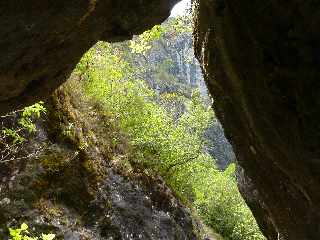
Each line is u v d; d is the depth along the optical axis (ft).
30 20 14.58
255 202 27.02
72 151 39.11
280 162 20.25
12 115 34.68
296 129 18.39
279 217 23.22
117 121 51.13
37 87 18.94
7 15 13.82
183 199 55.67
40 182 35.55
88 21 17.13
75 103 44.60
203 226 64.49
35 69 17.34
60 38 16.58
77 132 40.91
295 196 21.06
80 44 18.38
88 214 38.24
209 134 136.67
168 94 65.82
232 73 20.16
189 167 54.60
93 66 47.29
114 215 40.60
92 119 46.34
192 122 53.98
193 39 23.89
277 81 18.21
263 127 19.95
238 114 21.70
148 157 51.08
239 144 23.09
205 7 20.39
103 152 44.29
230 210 76.43
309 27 16.63
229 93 21.31
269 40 17.87
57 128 39.06
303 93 17.56
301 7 16.48
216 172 75.36
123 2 18.02
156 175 50.60
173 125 54.60
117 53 53.47
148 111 52.06
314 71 17.06
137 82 54.19
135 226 42.57
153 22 20.13
